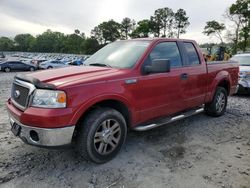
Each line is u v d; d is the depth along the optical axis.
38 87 3.14
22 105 3.30
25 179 3.17
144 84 3.91
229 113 6.45
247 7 46.97
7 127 5.04
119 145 3.72
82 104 3.17
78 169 3.44
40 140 3.08
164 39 4.51
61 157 3.76
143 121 4.11
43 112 3.01
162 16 71.19
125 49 4.38
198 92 5.11
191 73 4.81
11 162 3.58
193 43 5.15
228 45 51.22
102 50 4.87
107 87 3.44
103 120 3.44
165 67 3.69
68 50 110.88
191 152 4.04
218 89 5.84
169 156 3.88
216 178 3.28
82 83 3.24
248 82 8.77
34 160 3.66
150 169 3.48
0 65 26.83
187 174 3.36
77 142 3.40
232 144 4.42
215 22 53.72
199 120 5.76
